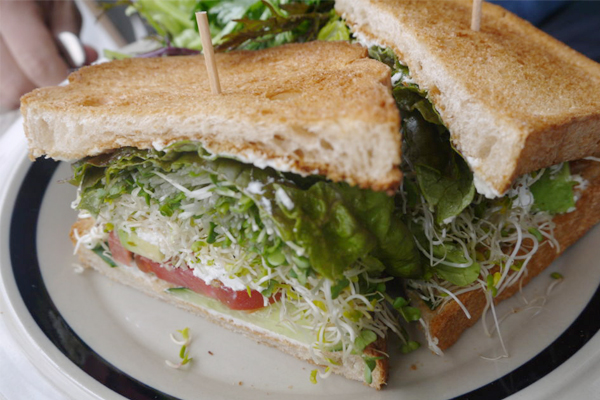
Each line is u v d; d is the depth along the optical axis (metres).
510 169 0.18
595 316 0.21
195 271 0.22
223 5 0.32
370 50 0.25
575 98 0.21
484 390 0.19
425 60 0.22
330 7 0.31
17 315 0.21
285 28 0.29
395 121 0.16
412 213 0.22
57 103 0.21
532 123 0.18
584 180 0.23
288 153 0.18
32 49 0.40
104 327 0.23
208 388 0.20
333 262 0.18
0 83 0.41
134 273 0.24
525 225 0.22
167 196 0.21
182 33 0.37
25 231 0.25
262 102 0.19
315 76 0.21
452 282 0.21
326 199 0.18
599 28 0.33
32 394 0.19
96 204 0.22
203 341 0.22
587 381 0.18
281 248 0.19
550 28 0.35
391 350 0.21
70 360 0.20
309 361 0.21
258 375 0.21
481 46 0.23
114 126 0.20
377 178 0.17
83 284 0.24
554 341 0.20
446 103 0.21
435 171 0.21
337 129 0.16
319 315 0.20
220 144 0.19
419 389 0.20
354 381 0.20
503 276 0.21
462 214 0.21
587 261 0.23
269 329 0.21
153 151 0.20
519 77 0.21
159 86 0.23
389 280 0.22
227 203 0.20
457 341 0.21
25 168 0.27
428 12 0.25
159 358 0.21
